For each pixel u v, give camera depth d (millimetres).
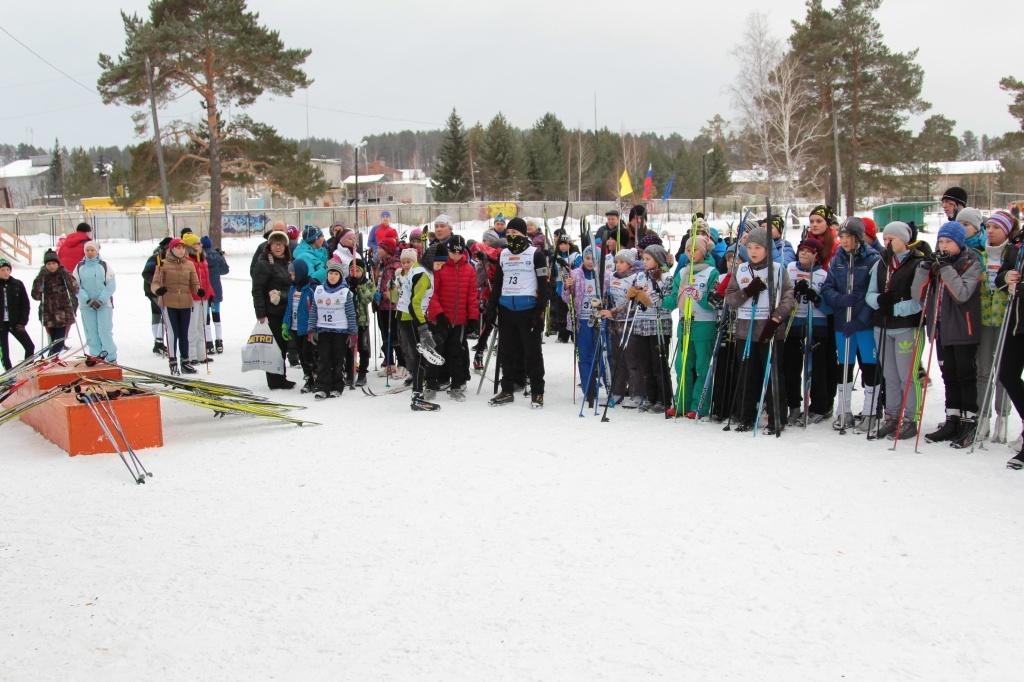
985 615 3766
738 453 6500
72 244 13031
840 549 4508
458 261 8781
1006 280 6051
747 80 42438
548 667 3361
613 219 9828
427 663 3416
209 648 3588
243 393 7984
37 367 8070
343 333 9102
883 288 6840
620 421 7758
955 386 6629
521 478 5902
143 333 14609
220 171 35812
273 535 4883
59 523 5156
